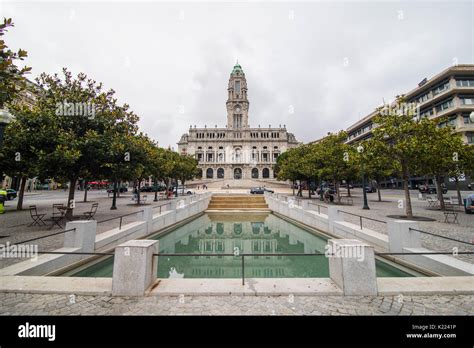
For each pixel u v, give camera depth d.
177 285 4.57
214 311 3.78
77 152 9.87
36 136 9.91
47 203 24.05
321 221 11.86
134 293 4.25
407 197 12.99
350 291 4.26
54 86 12.12
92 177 13.31
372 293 4.26
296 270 7.39
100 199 30.39
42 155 9.68
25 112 10.48
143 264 4.34
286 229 14.59
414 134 12.49
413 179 47.31
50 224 11.42
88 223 7.03
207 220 17.95
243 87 101.62
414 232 6.62
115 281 4.31
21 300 4.10
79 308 3.86
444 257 5.82
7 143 10.70
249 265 7.87
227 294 4.28
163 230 12.55
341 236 10.09
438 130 12.70
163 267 7.71
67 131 11.49
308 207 14.27
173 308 3.86
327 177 23.23
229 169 94.19
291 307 3.89
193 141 97.31
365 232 8.55
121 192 46.31
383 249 7.47
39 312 3.75
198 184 68.88
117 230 8.84
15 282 4.62
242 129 98.38
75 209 18.42
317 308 3.86
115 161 12.70
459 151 15.38
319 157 22.23
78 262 6.65
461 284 4.53
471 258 6.50
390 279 4.80
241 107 100.69
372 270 4.32
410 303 4.02
